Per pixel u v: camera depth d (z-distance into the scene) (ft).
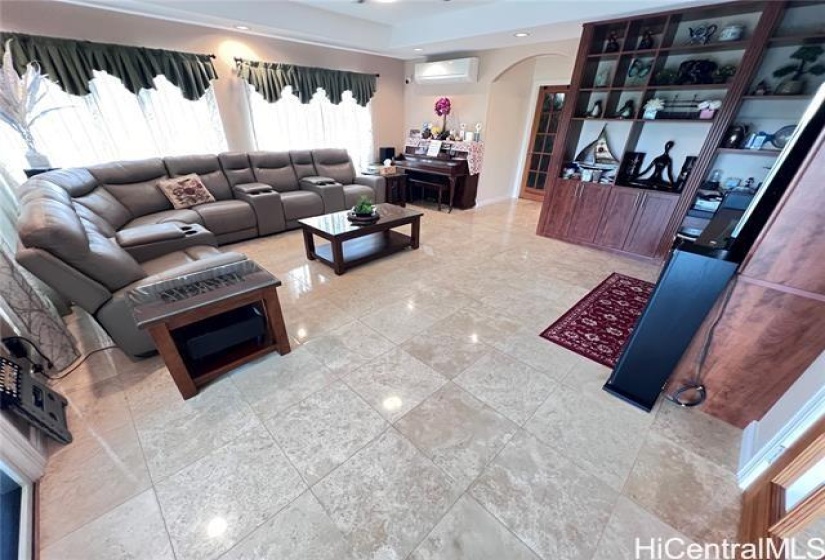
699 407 5.40
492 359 6.57
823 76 7.92
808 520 3.09
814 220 3.85
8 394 4.24
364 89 16.90
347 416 5.27
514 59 14.47
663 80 9.92
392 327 7.52
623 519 3.94
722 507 4.08
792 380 4.50
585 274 10.27
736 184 9.74
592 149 12.37
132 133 11.62
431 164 16.74
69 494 4.15
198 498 4.12
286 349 6.56
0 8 8.74
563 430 5.08
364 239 12.21
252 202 12.25
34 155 9.05
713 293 4.56
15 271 5.68
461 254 11.66
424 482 4.33
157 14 10.64
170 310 5.04
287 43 14.12
